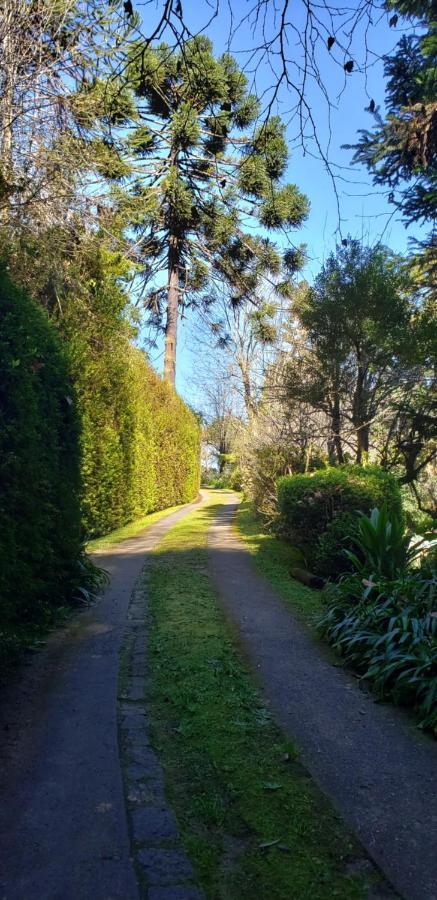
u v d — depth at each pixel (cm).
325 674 434
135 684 400
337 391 1103
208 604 621
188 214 1488
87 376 1111
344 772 293
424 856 229
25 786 270
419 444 884
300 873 217
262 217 1184
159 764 294
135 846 229
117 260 1129
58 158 855
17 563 462
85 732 326
